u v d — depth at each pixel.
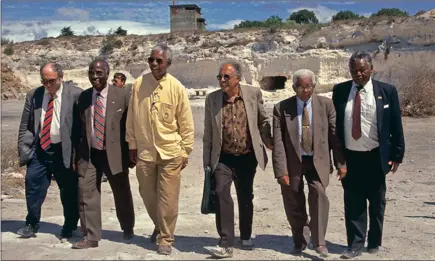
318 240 5.79
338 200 9.15
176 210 6.00
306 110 5.86
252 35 51.03
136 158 6.20
